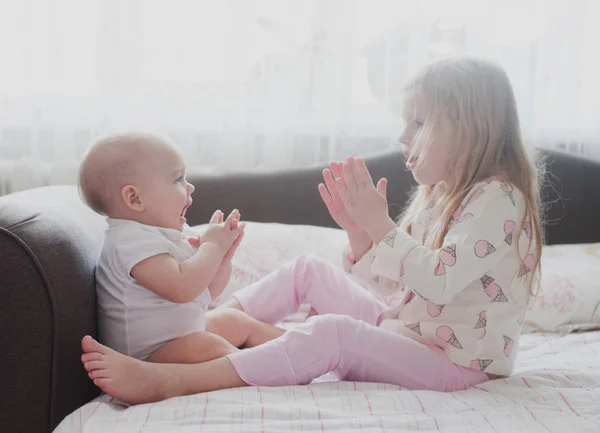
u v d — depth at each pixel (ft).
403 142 4.24
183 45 6.49
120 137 3.80
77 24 6.39
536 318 5.18
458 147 4.01
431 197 4.39
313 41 6.55
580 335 4.96
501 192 3.89
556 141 6.85
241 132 6.66
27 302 3.15
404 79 6.61
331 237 5.85
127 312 3.64
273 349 3.56
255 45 6.56
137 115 6.50
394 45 6.59
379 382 3.78
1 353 3.14
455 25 6.59
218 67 6.55
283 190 6.51
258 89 6.61
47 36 6.35
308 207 6.53
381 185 3.94
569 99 6.75
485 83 4.06
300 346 3.59
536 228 4.00
